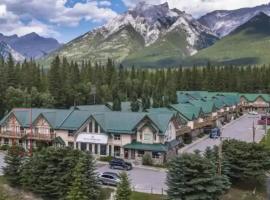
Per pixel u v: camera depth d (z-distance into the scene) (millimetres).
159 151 80188
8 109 121062
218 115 139250
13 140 96188
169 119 84688
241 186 69812
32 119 95750
